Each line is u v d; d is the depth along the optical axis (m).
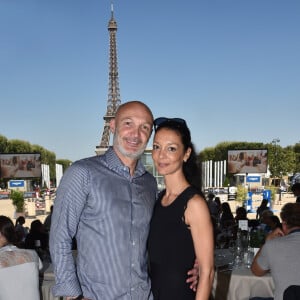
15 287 4.24
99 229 2.81
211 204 15.07
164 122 3.17
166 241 2.94
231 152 26.27
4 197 53.03
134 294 2.84
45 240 9.13
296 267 3.71
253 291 4.86
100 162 2.96
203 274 2.88
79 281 2.85
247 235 6.68
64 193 2.80
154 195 3.19
